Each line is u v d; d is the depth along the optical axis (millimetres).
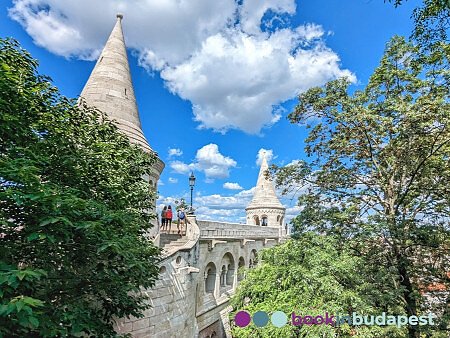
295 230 13414
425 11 7680
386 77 12273
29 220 4902
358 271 11180
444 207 11586
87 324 5082
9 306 3109
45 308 4715
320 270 9531
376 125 11023
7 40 5891
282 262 12609
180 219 16297
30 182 4344
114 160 7551
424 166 11773
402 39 12375
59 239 4863
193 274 12609
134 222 7660
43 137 5883
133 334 9297
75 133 6906
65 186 6027
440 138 11141
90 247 5699
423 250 12188
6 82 4938
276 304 11570
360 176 13641
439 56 9227
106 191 6961
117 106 14055
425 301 12195
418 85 11672
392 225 10586
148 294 10039
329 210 13383
